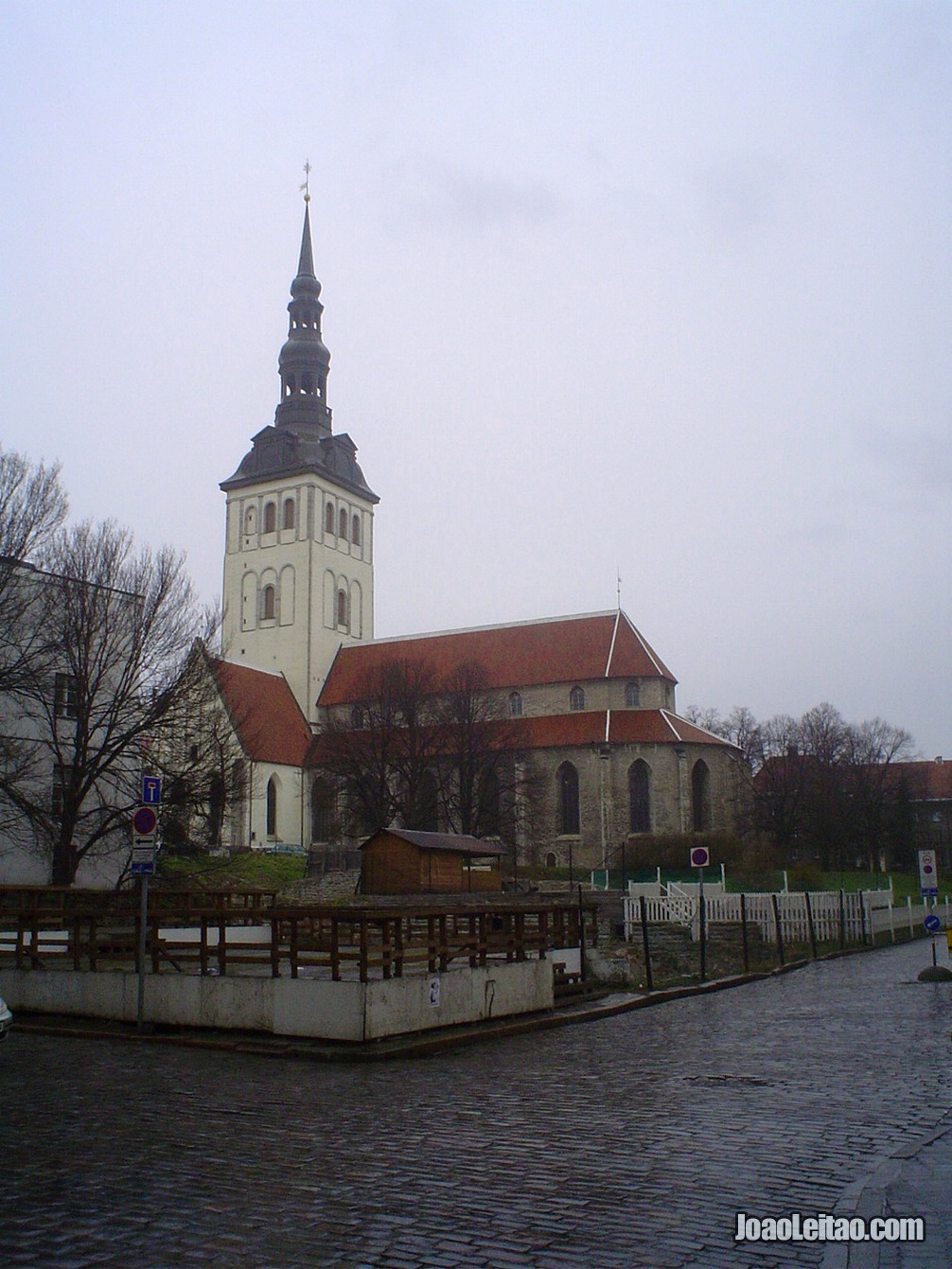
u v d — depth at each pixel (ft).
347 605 346.54
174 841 159.43
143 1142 38.24
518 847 286.66
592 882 251.39
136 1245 27.20
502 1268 25.53
